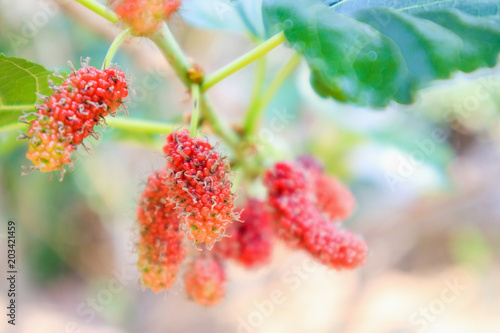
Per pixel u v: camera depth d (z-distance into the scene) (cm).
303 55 22
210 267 25
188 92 24
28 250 59
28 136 21
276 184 25
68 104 21
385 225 55
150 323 54
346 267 25
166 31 23
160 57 34
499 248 69
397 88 22
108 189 54
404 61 22
